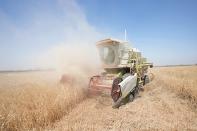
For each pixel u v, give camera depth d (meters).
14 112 5.53
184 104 8.29
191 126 5.71
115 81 8.20
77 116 6.63
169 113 6.96
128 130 5.43
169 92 11.03
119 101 7.91
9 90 8.51
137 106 7.86
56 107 6.38
